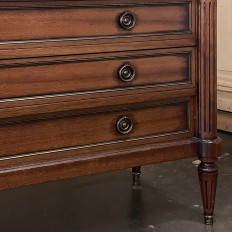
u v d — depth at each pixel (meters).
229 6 2.70
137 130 1.54
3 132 1.34
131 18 1.47
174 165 2.29
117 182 2.09
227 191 1.94
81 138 1.45
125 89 1.49
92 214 1.75
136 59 1.50
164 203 1.83
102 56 1.44
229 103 2.75
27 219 1.72
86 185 2.06
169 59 1.55
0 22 1.30
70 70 1.40
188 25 1.58
